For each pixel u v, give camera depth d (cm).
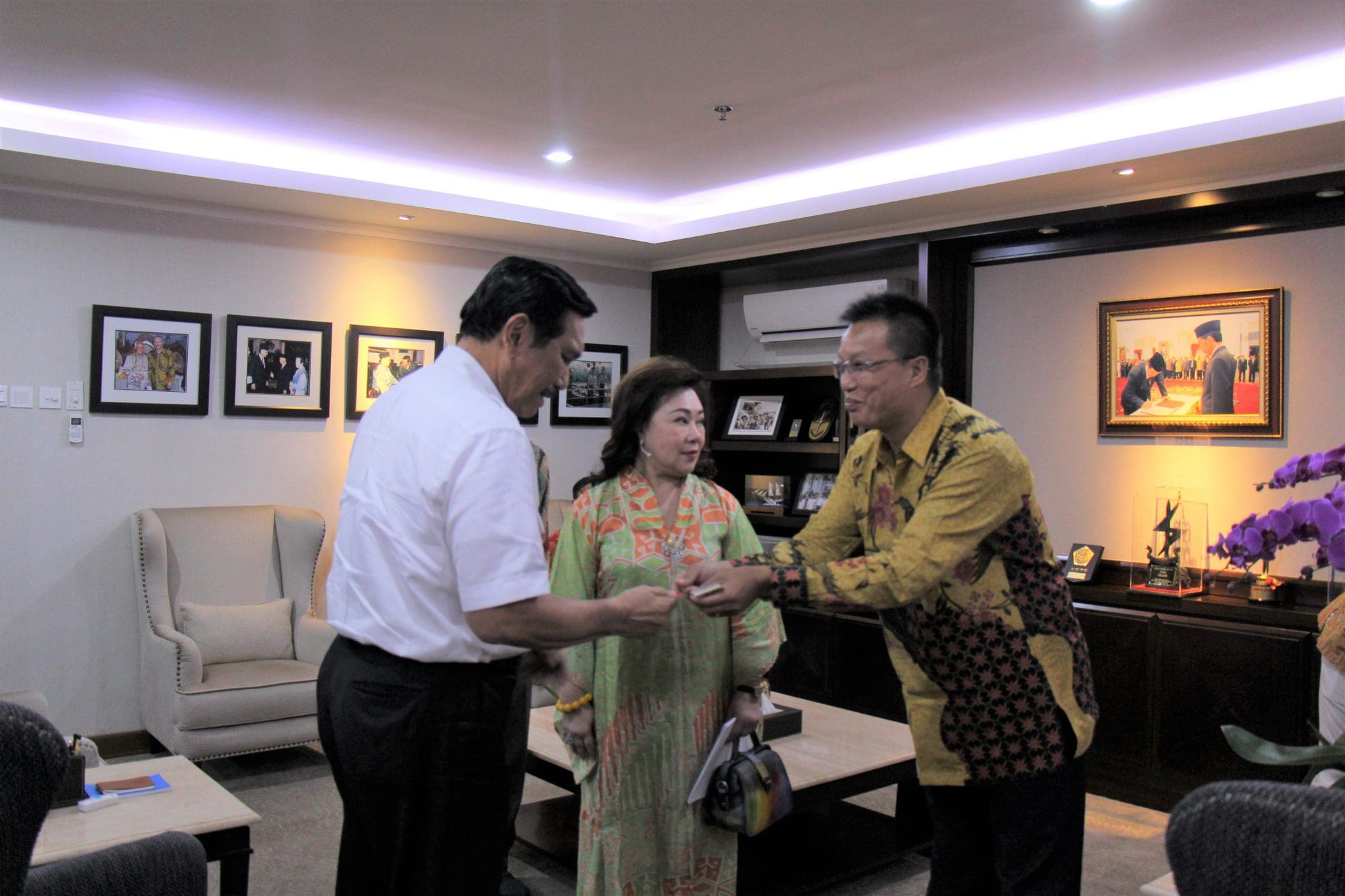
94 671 459
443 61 336
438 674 149
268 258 502
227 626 446
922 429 182
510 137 422
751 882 291
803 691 506
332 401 522
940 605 182
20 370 441
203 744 397
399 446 151
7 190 436
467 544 142
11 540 440
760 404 591
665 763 222
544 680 173
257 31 313
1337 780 140
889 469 193
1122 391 438
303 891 308
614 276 617
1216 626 374
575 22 299
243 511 481
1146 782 391
